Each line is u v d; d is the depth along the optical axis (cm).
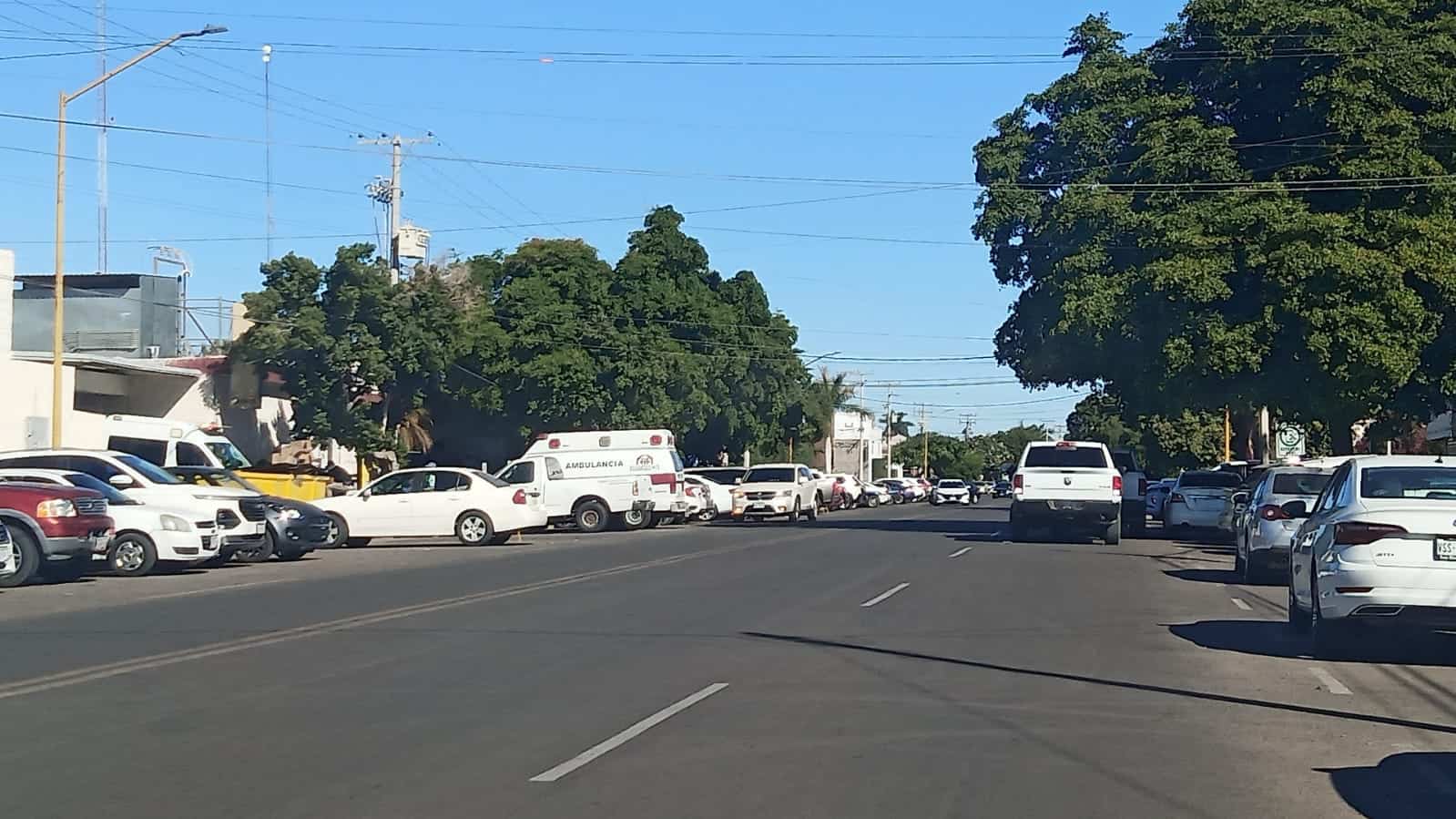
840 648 1377
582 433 3966
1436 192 3056
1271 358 3216
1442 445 5369
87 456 2423
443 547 3186
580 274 5278
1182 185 3328
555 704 1071
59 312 3016
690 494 4184
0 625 1598
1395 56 3127
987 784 816
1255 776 839
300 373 4375
